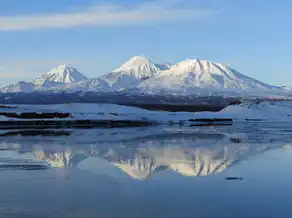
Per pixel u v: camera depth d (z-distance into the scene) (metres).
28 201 15.84
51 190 17.80
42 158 28.67
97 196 16.75
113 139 44.66
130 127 70.19
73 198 16.36
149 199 16.22
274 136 49.59
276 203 15.56
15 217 13.70
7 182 19.59
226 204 15.45
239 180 20.20
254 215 13.99
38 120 75.94
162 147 36.38
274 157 29.30
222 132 56.84
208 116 101.88
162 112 99.62
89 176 21.33
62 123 76.12
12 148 35.06
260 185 18.92
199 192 17.45
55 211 14.44
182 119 92.06
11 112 85.19
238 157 29.34
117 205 15.32
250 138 46.44
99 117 84.44
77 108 94.19
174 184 19.22
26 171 22.91
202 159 28.16
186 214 14.10
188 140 43.72
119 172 22.67
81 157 29.19
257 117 105.94
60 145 37.78
